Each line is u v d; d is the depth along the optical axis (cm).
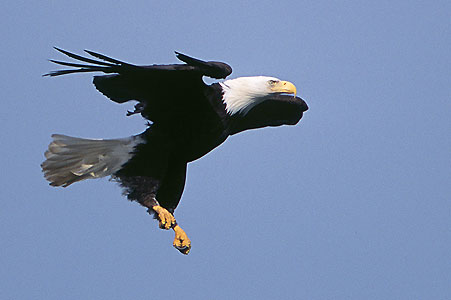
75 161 1343
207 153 1402
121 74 1289
